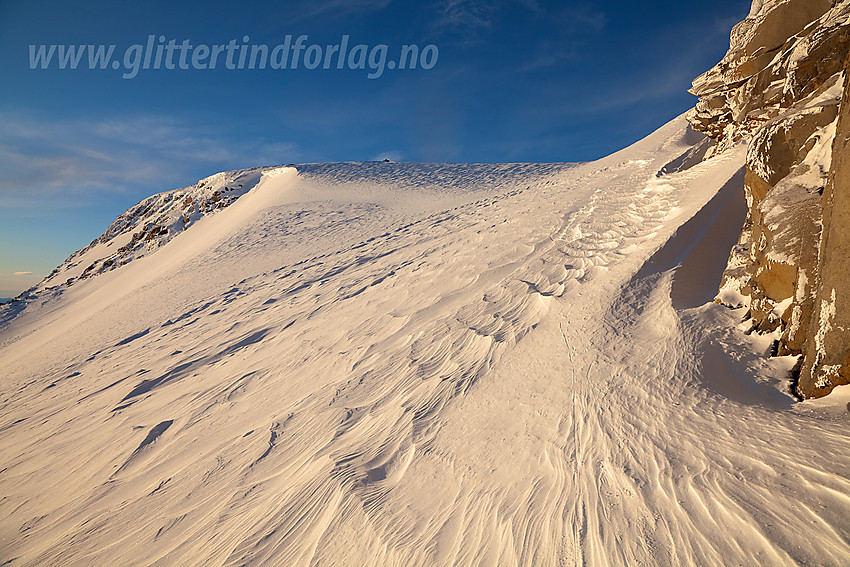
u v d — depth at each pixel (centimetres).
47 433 601
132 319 1217
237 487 356
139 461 453
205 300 1188
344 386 477
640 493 227
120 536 337
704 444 248
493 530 239
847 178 244
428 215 1683
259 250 1675
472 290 643
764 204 359
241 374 616
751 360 322
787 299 335
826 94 361
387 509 278
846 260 246
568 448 285
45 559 331
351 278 979
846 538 163
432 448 334
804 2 589
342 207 2178
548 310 494
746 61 686
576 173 1714
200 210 3222
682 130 1530
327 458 347
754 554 172
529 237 796
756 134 415
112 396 675
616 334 403
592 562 197
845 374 245
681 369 330
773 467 212
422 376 449
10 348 1642
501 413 349
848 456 201
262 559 270
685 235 537
